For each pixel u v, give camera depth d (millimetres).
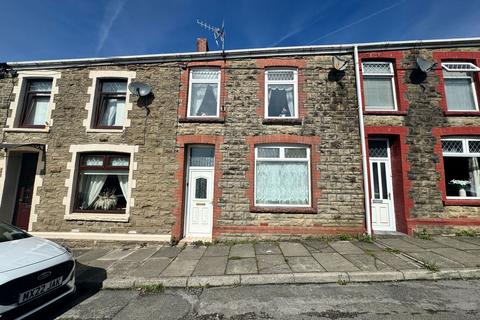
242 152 7836
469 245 6344
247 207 7566
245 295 4375
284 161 7910
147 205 7660
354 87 8070
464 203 7398
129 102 8180
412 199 7473
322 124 7871
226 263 5645
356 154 7703
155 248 7082
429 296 4102
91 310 4043
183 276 5020
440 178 7551
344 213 7430
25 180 8422
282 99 8352
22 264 3646
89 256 6504
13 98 8383
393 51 8211
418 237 7160
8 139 8094
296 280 4809
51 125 8125
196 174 8180
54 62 8367
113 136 8031
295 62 8258
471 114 7789
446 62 8281
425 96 7961
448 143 7895
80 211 7855
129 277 5074
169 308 4027
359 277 4797
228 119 8008
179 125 8039
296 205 7676
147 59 8430
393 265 5172
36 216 7691
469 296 4062
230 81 8258
